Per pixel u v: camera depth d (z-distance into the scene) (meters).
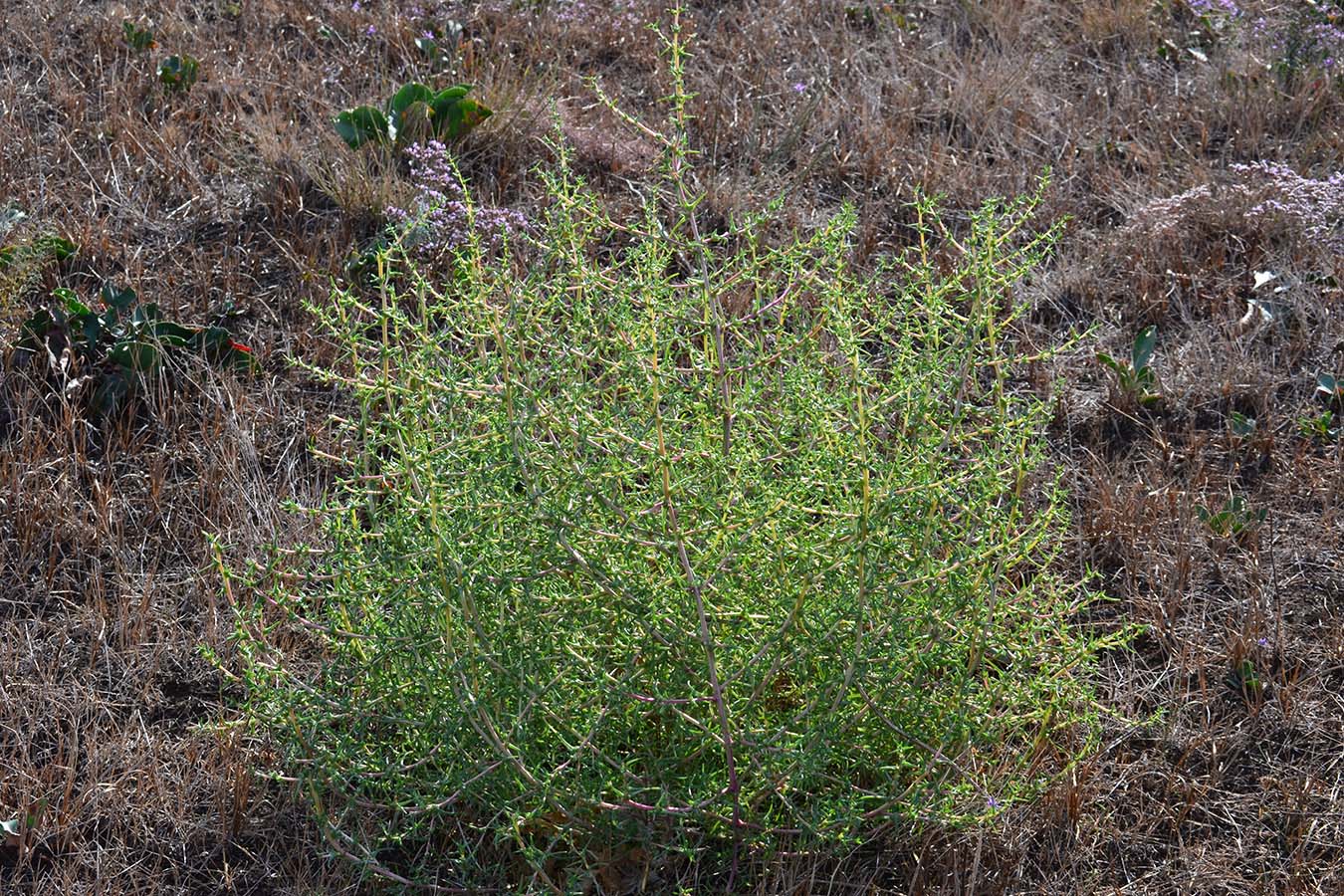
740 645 2.69
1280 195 5.14
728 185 5.17
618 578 2.58
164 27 5.89
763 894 2.77
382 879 2.90
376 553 2.86
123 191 4.99
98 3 6.10
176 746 3.24
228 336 4.32
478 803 2.88
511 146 5.25
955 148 5.67
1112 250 5.02
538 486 2.56
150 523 3.85
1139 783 3.21
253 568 3.09
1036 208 5.26
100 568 3.66
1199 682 3.47
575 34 6.19
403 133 5.15
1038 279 4.88
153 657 3.45
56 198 4.89
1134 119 5.89
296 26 6.12
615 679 2.64
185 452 4.06
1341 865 3.01
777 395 3.05
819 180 5.44
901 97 5.94
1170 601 3.66
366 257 4.64
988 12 6.55
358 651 2.97
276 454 4.09
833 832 2.81
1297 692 3.42
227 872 2.97
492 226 4.48
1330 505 4.02
